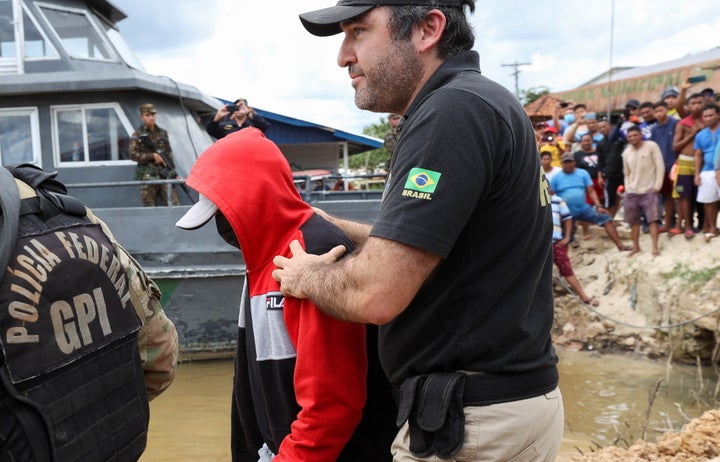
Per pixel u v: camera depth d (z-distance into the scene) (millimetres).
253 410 2199
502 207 1687
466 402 1705
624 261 8383
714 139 7422
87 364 1614
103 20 8070
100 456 1639
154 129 7012
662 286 7504
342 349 1899
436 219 1583
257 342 2049
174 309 6582
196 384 6102
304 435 1912
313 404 1888
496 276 1696
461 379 1701
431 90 1766
